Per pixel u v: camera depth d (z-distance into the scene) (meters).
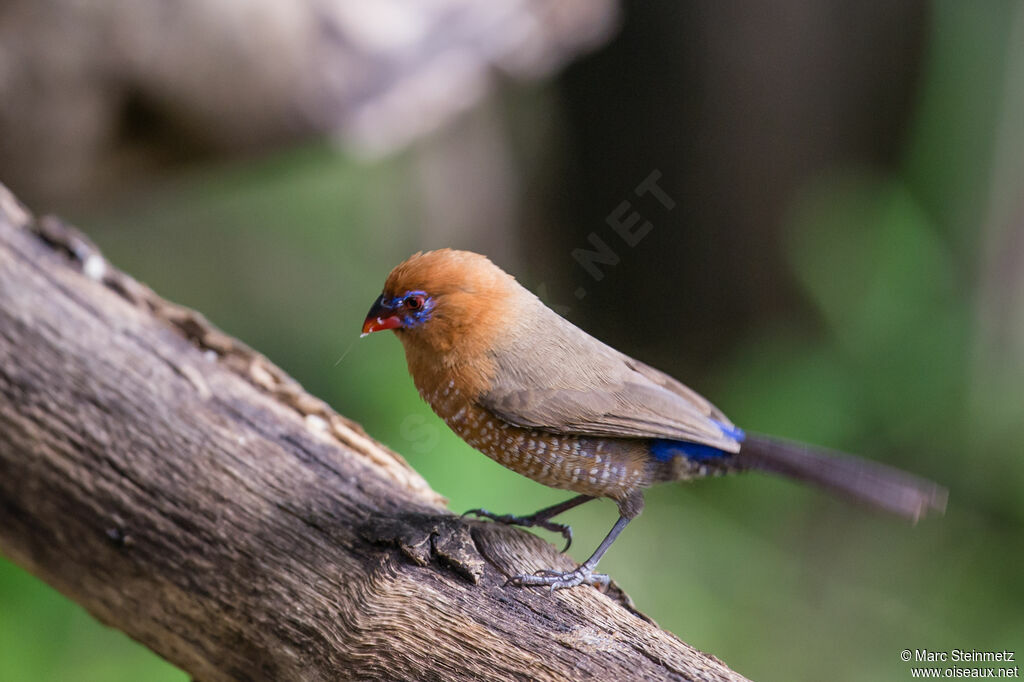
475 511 7.84
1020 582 13.24
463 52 10.30
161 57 9.04
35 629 10.15
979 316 13.95
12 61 8.69
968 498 14.09
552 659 6.16
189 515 6.66
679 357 15.65
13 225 7.15
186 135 9.73
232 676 6.73
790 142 14.77
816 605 12.92
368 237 15.46
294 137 10.01
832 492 7.00
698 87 14.82
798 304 15.23
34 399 6.72
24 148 9.26
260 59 9.29
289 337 14.70
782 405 14.09
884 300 13.91
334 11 9.70
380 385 12.57
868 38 14.30
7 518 6.77
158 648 6.89
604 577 6.83
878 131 14.77
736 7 14.32
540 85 15.10
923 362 13.95
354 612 6.28
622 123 15.22
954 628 12.72
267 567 6.54
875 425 14.05
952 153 14.06
